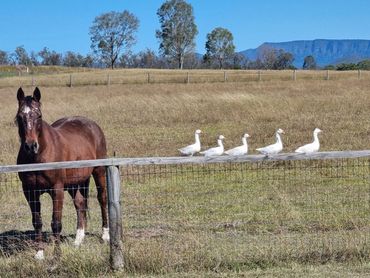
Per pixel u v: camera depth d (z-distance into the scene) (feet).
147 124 76.95
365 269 24.57
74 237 31.22
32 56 390.42
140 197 38.86
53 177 27.40
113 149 59.41
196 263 24.99
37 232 27.14
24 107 26.20
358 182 41.83
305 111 80.74
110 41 419.54
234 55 426.10
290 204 35.24
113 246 24.56
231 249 26.61
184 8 443.32
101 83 168.96
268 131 67.56
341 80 139.13
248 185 41.52
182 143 63.00
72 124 31.89
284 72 206.39
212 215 34.35
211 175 44.50
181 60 449.48
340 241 27.04
